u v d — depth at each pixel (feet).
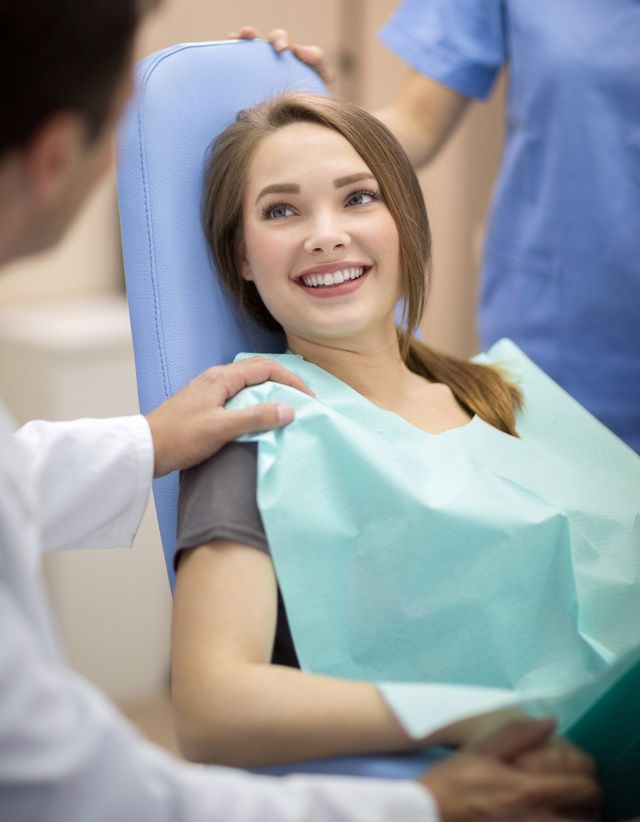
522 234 5.84
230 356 4.21
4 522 2.35
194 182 4.23
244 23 9.32
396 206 4.13
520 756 2.89
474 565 3.59
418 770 3.03
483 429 4.13
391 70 10.10
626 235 5.49
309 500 3.52
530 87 5.61
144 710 7.92
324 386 3.98
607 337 5.66
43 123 2.22
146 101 4.18
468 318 10.43
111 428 3.59
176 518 3.89
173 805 2.35
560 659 3.63
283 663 3.65
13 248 2.41
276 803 2.42
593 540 3.92
